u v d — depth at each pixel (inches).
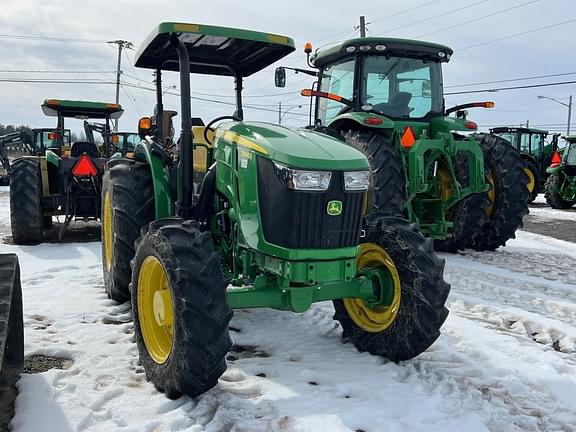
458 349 149.8
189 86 146.0
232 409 112.2
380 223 145.3
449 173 268.2
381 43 263.6
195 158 170.9
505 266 265.1
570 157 581.0
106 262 196.2
